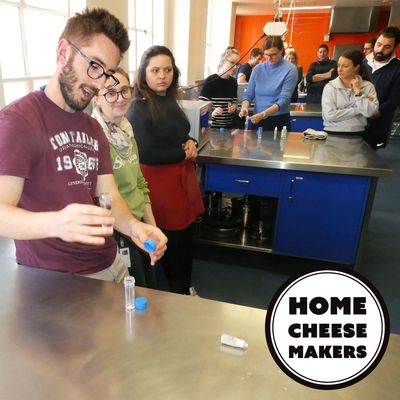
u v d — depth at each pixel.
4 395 0.55
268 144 2.60
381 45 2.93
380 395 0.57
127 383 0.58
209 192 2.60
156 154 1.66
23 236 0.74
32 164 0.89
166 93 1.77
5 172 0.81
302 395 0.57
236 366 0.62
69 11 2.25
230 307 0.78
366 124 2.89
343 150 2.44
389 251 2.72
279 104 3.04
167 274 1.92
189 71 4.62
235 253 2.72
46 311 0.75
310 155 2.29
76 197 0.98
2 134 0.82
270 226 2.62
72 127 0.98
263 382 0.59
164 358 0.63
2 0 1.76
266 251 2.44
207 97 3.39
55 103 0.93
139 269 1.42
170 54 1.68
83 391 0.56
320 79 5.48
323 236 2.29
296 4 7.64
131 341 0.67
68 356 0.63
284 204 2.29
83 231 0.70
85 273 1.08
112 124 1.37
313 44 9.16
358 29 8.23
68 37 0.85
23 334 0.68
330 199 2.20
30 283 0.85
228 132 3.05
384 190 4.12
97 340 0.67
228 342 0.67
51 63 2.18
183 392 0.57
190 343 0.67
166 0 4.10
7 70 1.85
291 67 3.03
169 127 1.69
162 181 1.72
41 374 0.59
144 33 3.79
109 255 1.15
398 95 2.98
